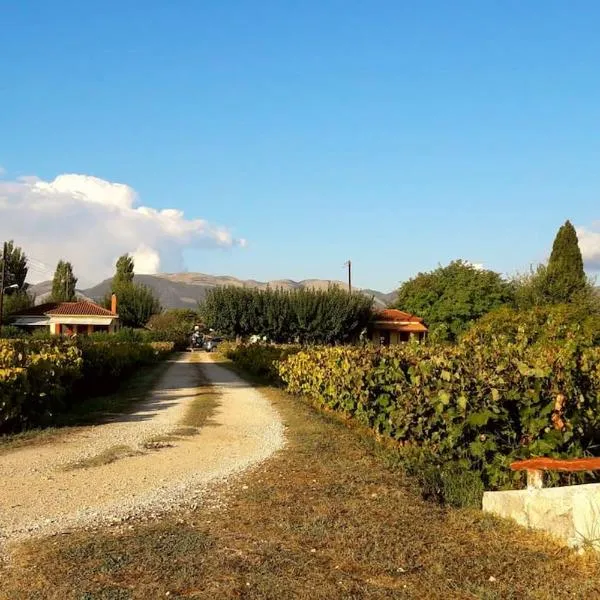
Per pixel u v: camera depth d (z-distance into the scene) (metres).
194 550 5.12
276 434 11.27
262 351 29.06
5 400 11.07
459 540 5.39
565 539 5.16
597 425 7.76
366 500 6.54
